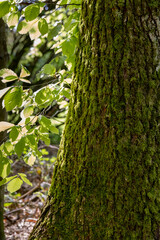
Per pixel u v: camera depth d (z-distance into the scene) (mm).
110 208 1996
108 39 2004
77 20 2393
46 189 5008
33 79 6480
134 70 1982
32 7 2164
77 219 2049
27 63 6594
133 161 1979
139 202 1970
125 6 1974
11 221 4238
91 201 2031
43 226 2107
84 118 2084
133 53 1982
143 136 1979
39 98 2223
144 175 1974
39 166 5684
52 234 2068
